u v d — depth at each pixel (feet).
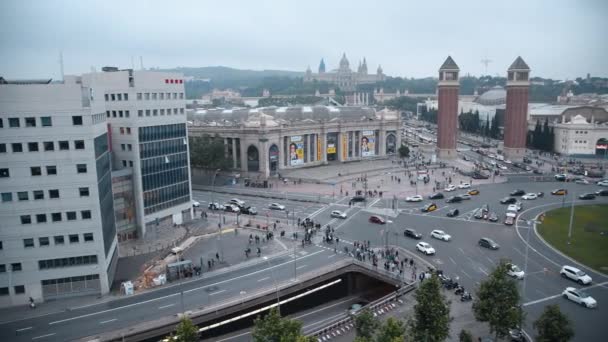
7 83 278.67
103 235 280.72
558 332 189.57
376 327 202.08
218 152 607.78
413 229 395.75
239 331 263.70
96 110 285.02
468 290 272.72
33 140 262.67
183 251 347.15
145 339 232.12
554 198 497.87
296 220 429.38
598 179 592.60
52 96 263.08
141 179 378.94
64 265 274.98
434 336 198.08
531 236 371.56
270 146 645.92
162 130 398.01
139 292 279.08
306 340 173.27
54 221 270.87
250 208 461.37
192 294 273.33
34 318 249.96
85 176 271.90
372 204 483.92
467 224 408.87
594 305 247.70
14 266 266.98
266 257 330.54
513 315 201.87
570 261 316.60
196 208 478.59
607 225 395.55
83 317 249.14
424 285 209.26
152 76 383.45
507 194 519.60
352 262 312.09
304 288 287.28
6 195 261.85
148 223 390.63
